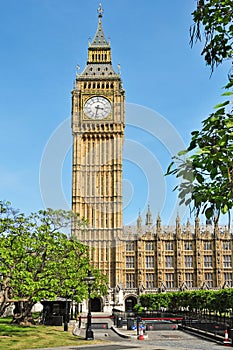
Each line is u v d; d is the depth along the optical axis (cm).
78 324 7000
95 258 12331
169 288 12431
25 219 5200
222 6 1209
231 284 12619
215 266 12744
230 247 12875
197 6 1233
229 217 1056
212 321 5866
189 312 8800
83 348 3894
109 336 5384
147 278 12688
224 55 1259
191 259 12838
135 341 4769
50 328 5459
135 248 12762
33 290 4569
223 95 1052
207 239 12925
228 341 4306
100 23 14150
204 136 1118
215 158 1036
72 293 5634
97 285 8844
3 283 4675
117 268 12250
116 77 13200
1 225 4925
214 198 1068
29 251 5081
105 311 11850
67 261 5375
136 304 11788
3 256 4481
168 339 4991
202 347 4125
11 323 5547
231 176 1053
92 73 13300
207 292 8856
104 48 13638
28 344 4016
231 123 1055
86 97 13125
